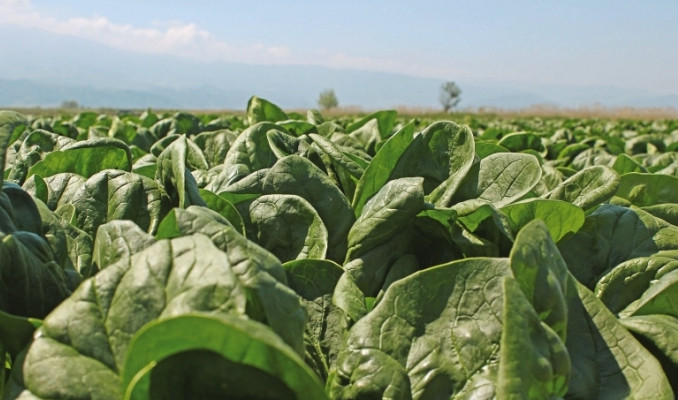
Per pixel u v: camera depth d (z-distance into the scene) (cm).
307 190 257
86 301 142
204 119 1116
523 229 157
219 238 156
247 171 296
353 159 305
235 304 130
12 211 193
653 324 180
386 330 171
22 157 329
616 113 4778
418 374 165
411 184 222
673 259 223
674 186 328
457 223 234
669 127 1744
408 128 261
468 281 173
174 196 242
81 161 281
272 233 244
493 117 4647
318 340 203
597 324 173
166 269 140
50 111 5684
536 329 139
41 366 135
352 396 163
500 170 270
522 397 129
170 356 125
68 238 222
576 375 163
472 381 161
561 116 4925
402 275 222
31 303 169
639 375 161
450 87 10781
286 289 146
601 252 244
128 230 176
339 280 202
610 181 250
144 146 604
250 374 127
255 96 494
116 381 134
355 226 228
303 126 421
